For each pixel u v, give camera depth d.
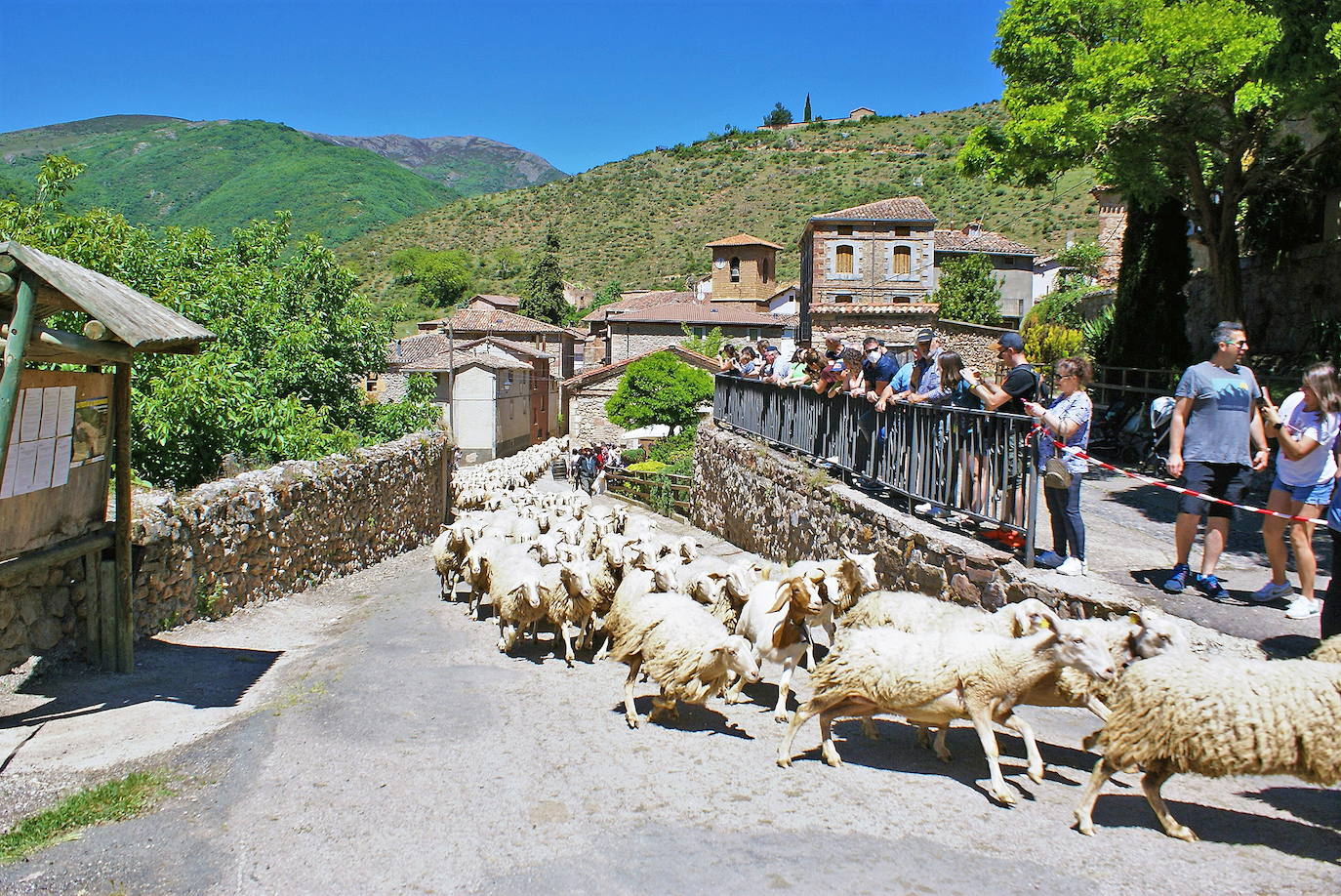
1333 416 6.74
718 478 19.30
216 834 5.01
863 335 37.50
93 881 4.50
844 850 4.70
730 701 7.18
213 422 15.36
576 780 5.73
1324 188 19.36
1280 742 4.40
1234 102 14.53
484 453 48.09
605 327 64.25
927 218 39.62
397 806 5.35
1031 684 5.18
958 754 6.14
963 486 8.69
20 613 7.75
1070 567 7.43
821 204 110.00
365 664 8.78
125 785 5.62
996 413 8.07
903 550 9.27
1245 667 4.64
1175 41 13.65
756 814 5.17
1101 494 13.27
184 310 17.72
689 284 91.44
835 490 11.37
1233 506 6.96
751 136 148.50
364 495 16.56
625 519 12.35
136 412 14.28
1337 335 17.27
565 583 8.52
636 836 4.91
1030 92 16.28
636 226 119.00
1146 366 21.94
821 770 5.86
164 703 7.39
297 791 5.59
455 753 6.22
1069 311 37.84
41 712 7.04
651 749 6.31
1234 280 17.48
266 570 12.20
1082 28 15.74
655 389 43.25
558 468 47.47
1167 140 16.09
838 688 5.75
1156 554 9.09
